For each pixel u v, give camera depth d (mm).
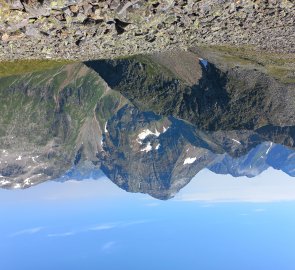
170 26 34031
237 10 34219
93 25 27453
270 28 45000
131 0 24312
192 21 33844
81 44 33219
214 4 31766
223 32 43406
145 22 29766
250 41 52781
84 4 23188
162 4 27062
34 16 23188
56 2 22266
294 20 40156
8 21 23078
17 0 21469
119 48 42000
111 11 24828
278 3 34500
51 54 38594
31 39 29578
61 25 25750
